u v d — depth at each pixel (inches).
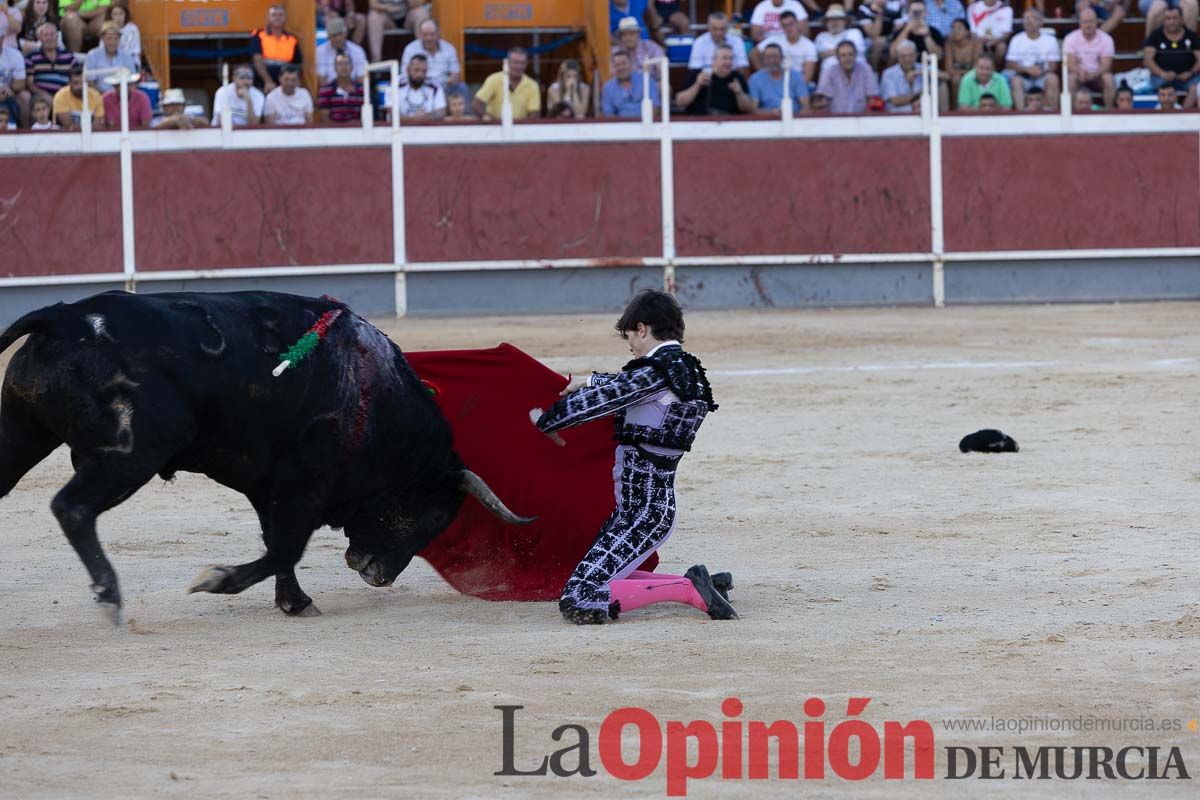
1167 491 563.2
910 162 1406.3
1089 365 952.3
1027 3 1541.6
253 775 261.9
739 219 1392.7
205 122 1336.1
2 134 1291.8
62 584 430.9
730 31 1419.8
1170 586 412.2
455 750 275.3
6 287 1301.7
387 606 404.2
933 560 454.6
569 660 339.9
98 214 1314.0
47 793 253.3
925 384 877.2
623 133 1374.3
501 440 410.6
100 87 1326.3
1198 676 322.7
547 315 1362.0
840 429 728.3
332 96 1368.1
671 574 415.8
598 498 410.3
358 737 283.0
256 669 333.7
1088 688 314.2
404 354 408.8
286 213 1342.3
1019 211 1421.0
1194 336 1115.3
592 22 1427.2
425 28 1375.5
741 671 329.4
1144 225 1429.6
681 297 1392.7
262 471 370.9
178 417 344.8
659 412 377.1
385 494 390.9
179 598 413.4
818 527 508.7
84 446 339.3
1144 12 1499.8
